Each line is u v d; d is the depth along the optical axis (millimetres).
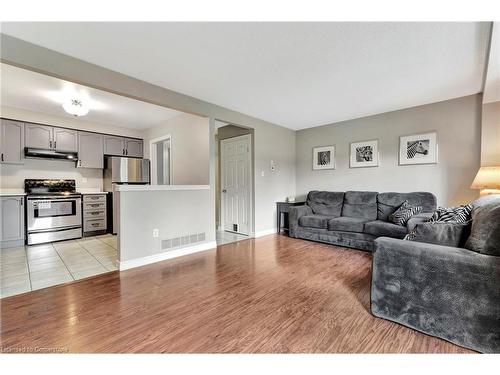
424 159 3561
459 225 1560
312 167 4988
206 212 3525
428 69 2477
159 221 2990
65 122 4254
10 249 3455
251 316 1709
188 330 1546
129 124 4750
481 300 1282
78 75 2250
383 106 3660
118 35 1896
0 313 1741
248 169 4477
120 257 2635
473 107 3178
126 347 1380
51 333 1505
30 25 1761
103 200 4496
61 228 3973
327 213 4281
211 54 2186
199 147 3688
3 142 3637
